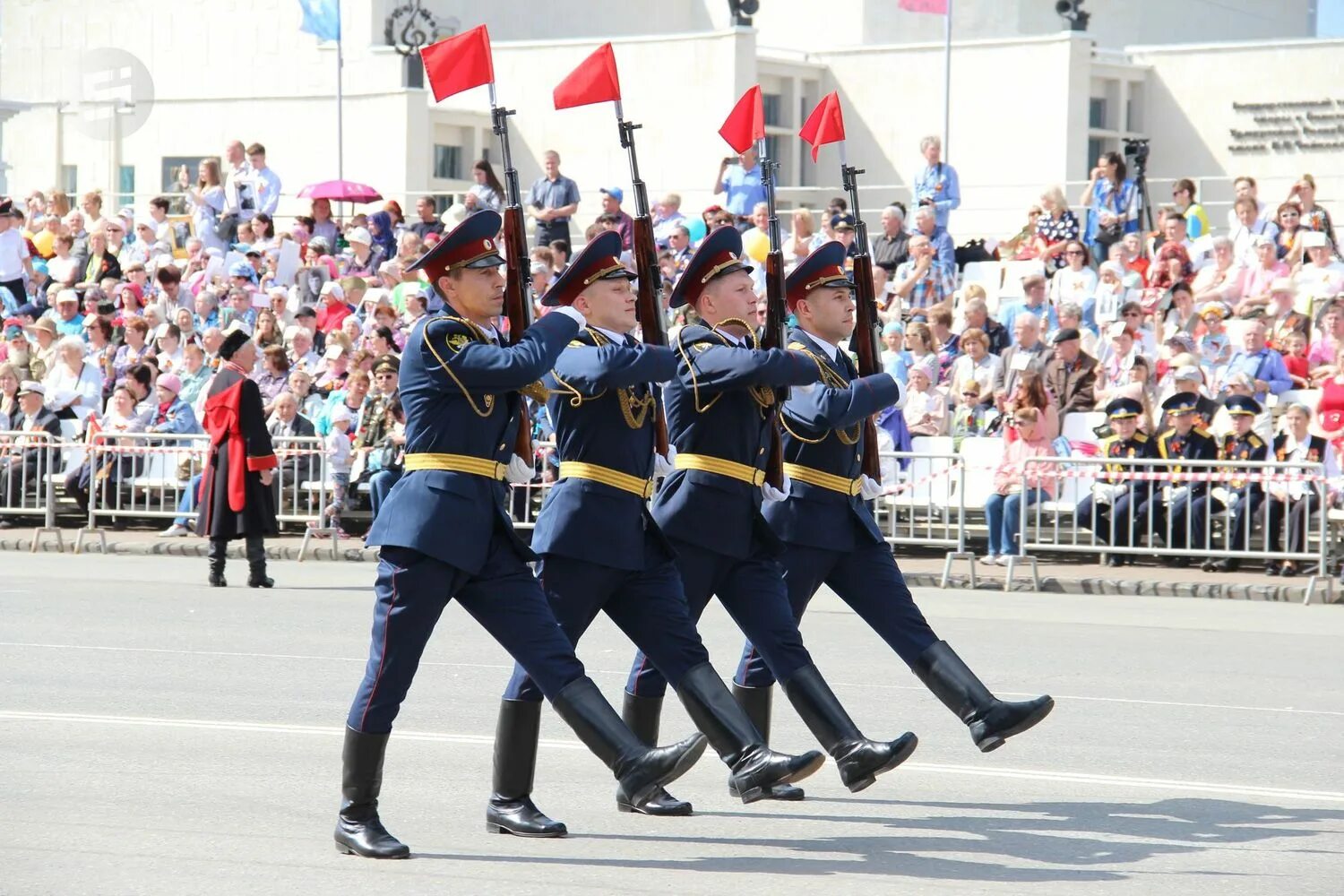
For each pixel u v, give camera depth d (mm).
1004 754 15477
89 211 46750
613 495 12203
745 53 54375
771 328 13344
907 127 56438
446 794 13672
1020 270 37625
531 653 11508
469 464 11469
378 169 57375
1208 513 28344
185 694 17984
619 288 12430
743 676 13859
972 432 31781
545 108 57531
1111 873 11398
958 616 24938
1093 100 55125
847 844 12172
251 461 27422
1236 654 21438
